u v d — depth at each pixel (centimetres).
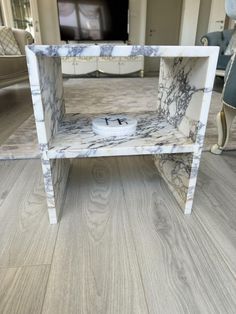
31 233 63
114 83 342
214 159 106
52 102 69
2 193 80
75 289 49
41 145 58
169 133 73
